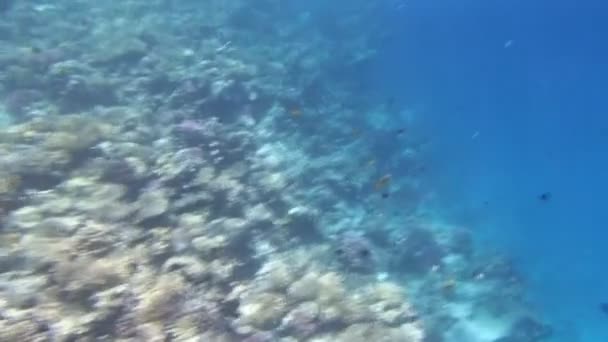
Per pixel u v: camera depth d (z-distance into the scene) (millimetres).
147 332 6480
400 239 13828
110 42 15508
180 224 9062
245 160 12125
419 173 19516
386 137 19406
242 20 23562
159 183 9625
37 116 11297
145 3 20828
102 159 9523
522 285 15547
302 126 16547
